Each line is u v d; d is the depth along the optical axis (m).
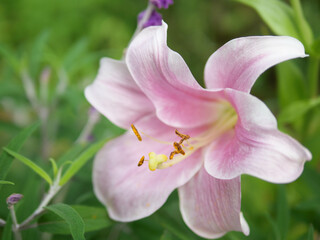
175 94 0.29
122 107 0.30
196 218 0.29
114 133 0.36
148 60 0.27
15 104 0.49
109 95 0.30
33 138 0.48
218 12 1.17
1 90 0.40
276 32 0.34
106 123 0.36
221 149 0.29
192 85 0.27
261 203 0.41
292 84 0.39
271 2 0.35
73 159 0.30
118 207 0.30
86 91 0.30
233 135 0.29
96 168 0.31
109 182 0.30
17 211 0.30
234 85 0.26
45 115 0.42
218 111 0.31
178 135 0.30
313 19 0.84
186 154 0.29
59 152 0.57
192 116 0.31
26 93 0.42
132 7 1.08
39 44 0.42
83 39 0.44
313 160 0.40
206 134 0.31
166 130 0.31
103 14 1.01
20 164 0.46
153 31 0.27
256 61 0.25
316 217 0.37
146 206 0.29
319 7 0.90
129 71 0.28
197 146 0.30
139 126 0.31
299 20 0.34
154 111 0.31
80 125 0.48
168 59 0.26
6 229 0.27
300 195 0.40
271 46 0.24
